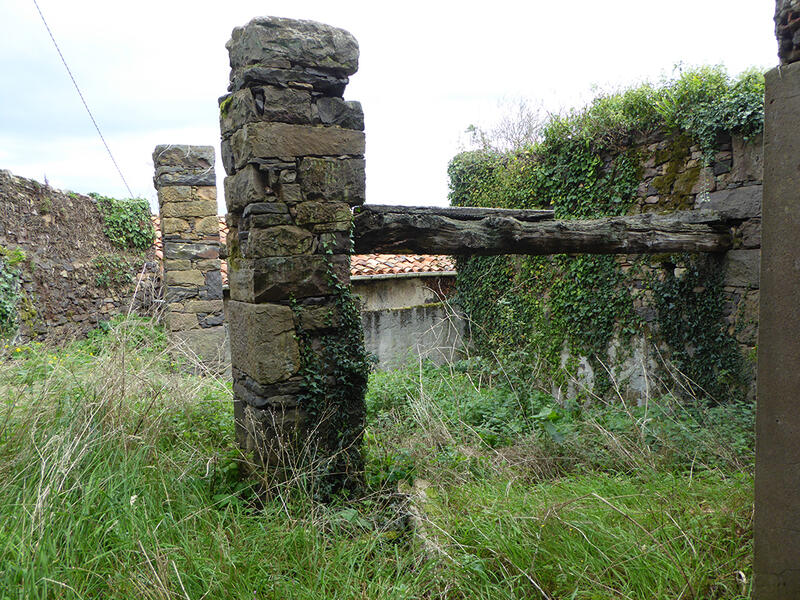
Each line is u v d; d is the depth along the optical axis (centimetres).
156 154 902
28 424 337
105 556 262
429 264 1076
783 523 206
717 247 579
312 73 366
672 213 629
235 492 353
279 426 368
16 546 244
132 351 471
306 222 372
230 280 418
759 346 209
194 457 379
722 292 601
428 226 428
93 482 300
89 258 943
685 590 245
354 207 403
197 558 273
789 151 195
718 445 435
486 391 719
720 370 600
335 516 336
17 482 291
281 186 363
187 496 332
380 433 534
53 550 248
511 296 889
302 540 307
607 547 282
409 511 363
